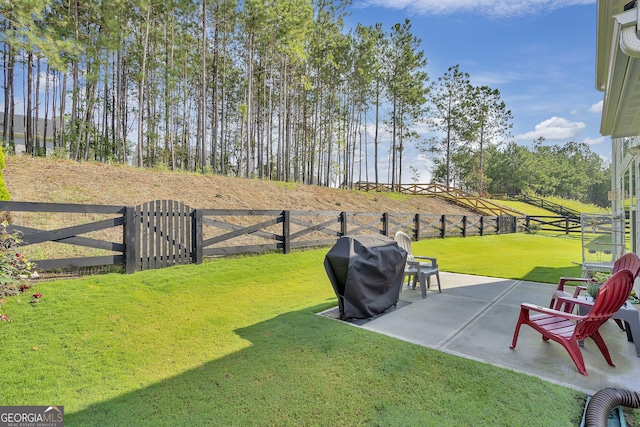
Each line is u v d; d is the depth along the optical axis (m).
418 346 2.96
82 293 3.85
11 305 3.36
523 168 39.81
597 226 6.35
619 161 7.15
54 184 7.00
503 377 2.41
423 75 22.98
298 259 6.63
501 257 8.59
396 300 4.19
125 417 2.03
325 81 21.58
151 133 16.03
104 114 17.16
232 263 5.77
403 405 2.12
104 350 2.86
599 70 4.39
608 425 1.91
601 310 2.50
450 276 6.16
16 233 3.77
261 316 3.77
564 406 2.07
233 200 9.42
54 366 2.58
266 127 22.33
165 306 3.89
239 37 17.80
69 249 5.13
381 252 3.92
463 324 3.55
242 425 1.95
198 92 19.86
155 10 13.77
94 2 11.50
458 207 18.89
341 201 13.36
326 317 3.74
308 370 2.56
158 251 5.03
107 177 8.16
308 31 15.91
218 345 3.01
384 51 22.41
